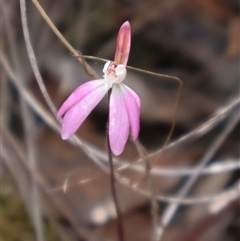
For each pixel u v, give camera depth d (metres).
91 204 0.32
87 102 0.20
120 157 0.35
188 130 0.37
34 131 0.32
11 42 0.31
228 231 0.32
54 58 0.37
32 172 0.29
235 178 0.35
